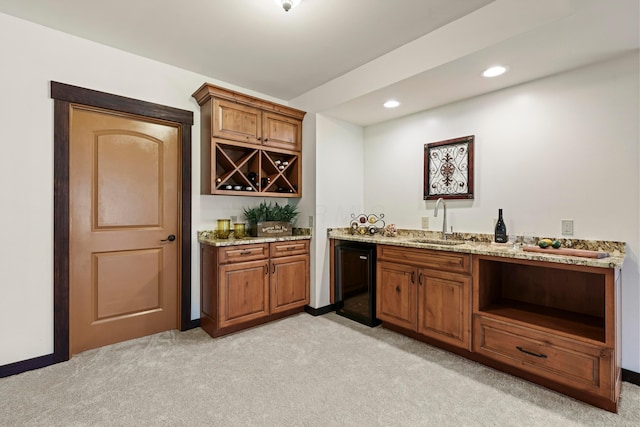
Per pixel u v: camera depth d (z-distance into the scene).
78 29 2.24
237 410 1.73
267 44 2.42
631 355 2.02
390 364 2.26
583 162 2.22
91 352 2.43
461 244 2.59
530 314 2.17
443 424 1.63
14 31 2.11
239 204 3.32
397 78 2.49
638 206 2.00
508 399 1.84
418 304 2.62
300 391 1.92
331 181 3.48
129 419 1.65
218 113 2.84
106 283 2.56
